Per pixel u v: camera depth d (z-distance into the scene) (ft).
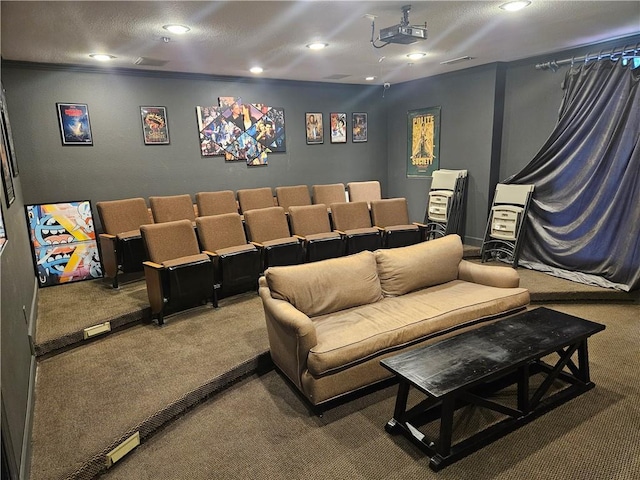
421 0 8.88
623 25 11.31
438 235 18.72
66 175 14.62
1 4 8.07
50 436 6.62
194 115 17.02
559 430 7.23
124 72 15.24
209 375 8.39
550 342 7.48
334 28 10.64
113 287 13.11
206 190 17.76
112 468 6.53
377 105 22.04
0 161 8.08
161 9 8.80
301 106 19.83
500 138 17.16
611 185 13.19
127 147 15.70
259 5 8.78
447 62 15.87
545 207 14.99
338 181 21.58
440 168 19.57
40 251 13.53
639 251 12.62
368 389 8.32
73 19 9.25
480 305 9.68
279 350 8.67
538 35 12.18
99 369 8.69
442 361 6.91
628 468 6.31
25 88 13.56
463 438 7.07
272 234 14.69
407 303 9.82
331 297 9.31
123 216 14.28
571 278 13.93
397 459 6.66
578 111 13.94
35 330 9.62
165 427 7.50
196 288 11.39
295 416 7.79
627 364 9.37
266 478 6.32
